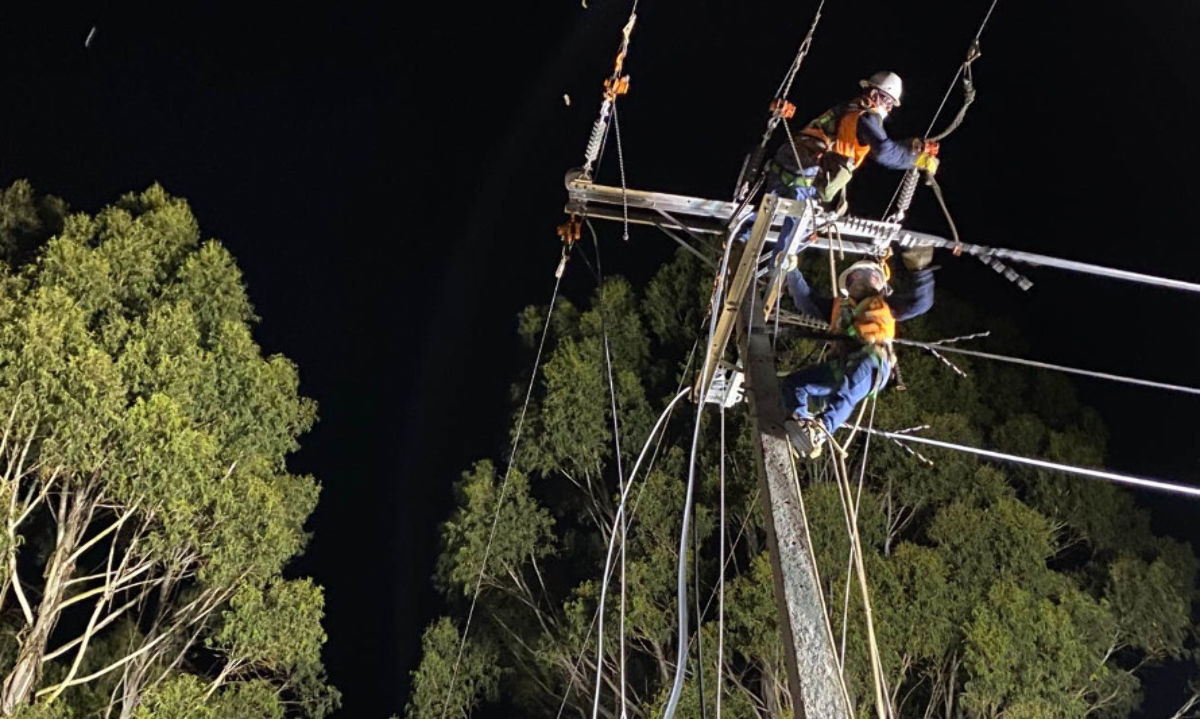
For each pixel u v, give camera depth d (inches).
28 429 529.7
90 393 520.4
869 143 250.7
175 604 654.5
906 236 247.6
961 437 654.5
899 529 666.2
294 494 639.8
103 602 560.1
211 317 623.2
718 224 287.9
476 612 760.3
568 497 780.6
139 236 618.8
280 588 594.6
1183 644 665.6
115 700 608.1
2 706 520.1
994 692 556.7
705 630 609.0
